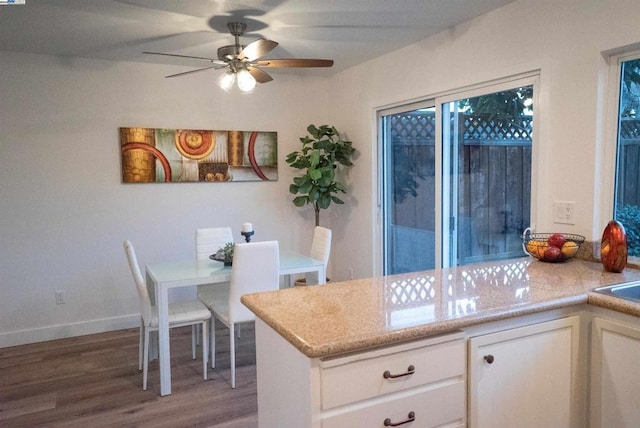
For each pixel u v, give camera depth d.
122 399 2.89
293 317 1.63
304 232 5.02
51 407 2.80
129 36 3.38
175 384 3.09
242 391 2.98
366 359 1.46
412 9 2.96
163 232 4.34
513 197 3.01
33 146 3.82
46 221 3.91
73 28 3.18
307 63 3.09
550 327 1.82
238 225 4.66
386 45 3.75
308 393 1.41
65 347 3.79
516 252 3.01
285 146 4.85
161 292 2.93
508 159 3.03
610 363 1.82
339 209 4.93
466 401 1.66
